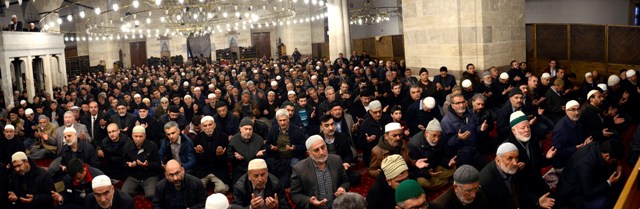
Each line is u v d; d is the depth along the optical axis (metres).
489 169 4.66
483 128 6.63
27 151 10.12
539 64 13.70
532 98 8.94
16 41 15.86
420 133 6.30
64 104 13.38
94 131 9.45
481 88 10.27
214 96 10.70
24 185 5.84
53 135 9.90
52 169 7.26
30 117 10.91
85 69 31.23
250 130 6.76
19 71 17.23
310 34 36.38
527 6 18.78
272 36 37.75
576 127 6.06
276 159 7.01
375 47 21.69
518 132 5.12
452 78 11.42
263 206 4.95
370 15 30.09
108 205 4.88
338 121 7.71
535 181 5.17
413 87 8.55
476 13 11.70
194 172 7.05
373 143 7.23
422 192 3.58
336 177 5.39
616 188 4.95
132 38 35.94
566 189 4.98
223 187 6.96
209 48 36.47
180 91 14.77
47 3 25.33
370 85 12.21
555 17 17.66
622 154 4.84
